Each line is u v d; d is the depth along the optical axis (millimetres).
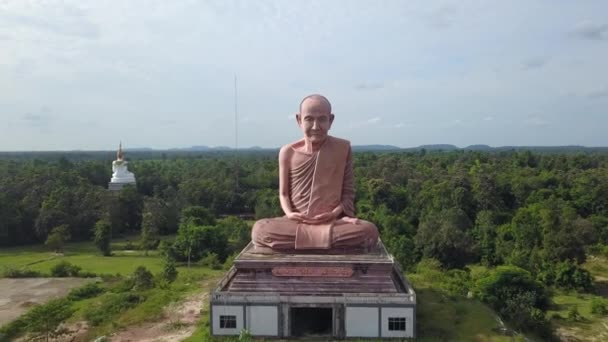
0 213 63094
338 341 24016
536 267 47375
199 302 31156
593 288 44406
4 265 51656
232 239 57656
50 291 41719
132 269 49375
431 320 26953
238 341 23641
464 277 40094
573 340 32656
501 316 32562
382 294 24297
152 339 25266
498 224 63750
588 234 54875
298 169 27984
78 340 27359
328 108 27625
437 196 70250
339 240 25641
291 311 24625
